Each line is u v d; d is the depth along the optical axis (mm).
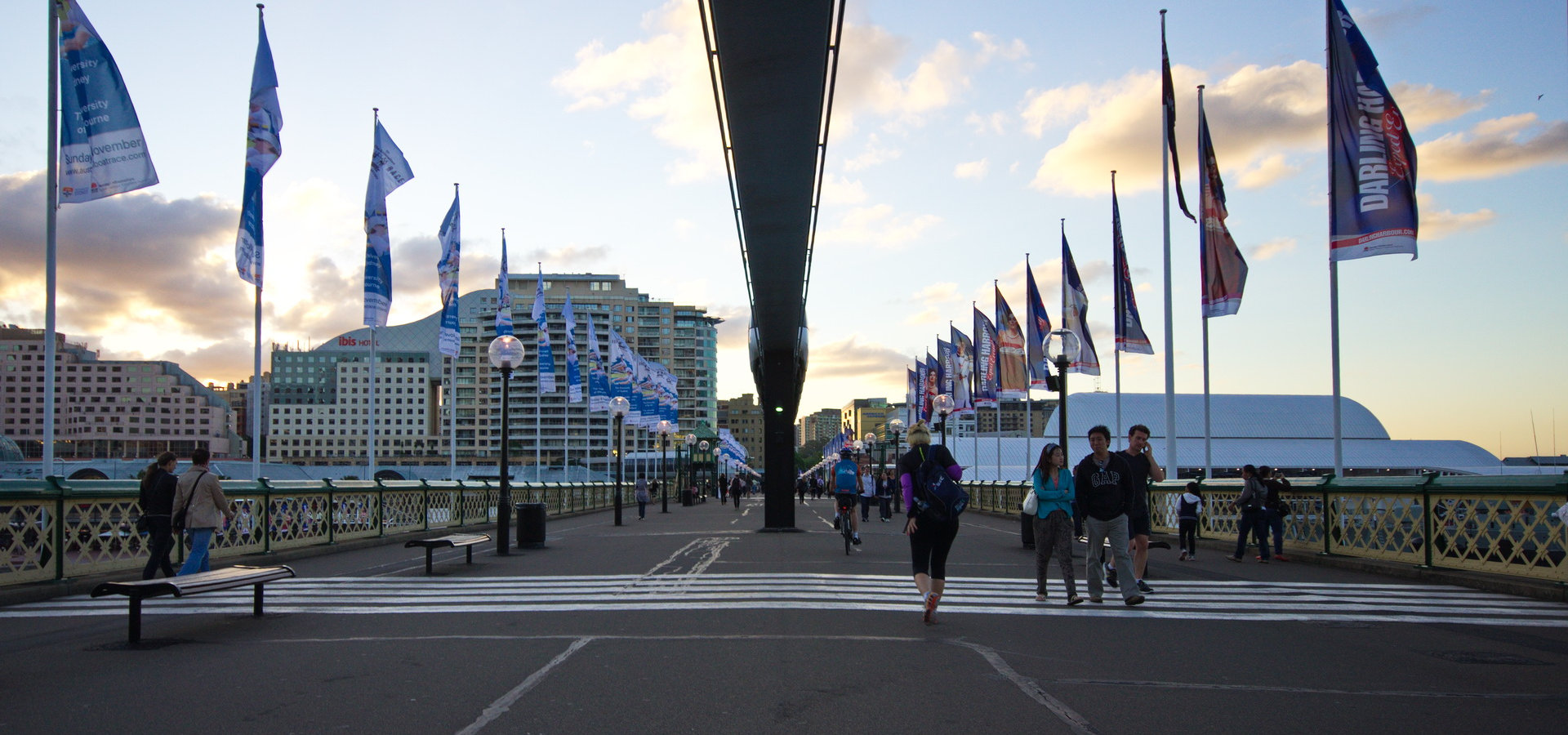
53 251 15781
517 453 146375
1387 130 18703
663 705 6105
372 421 25609
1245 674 7148
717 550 19625
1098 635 8898
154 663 7504
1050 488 11219
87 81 16297
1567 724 5723
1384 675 7109
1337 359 20031
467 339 149375
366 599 11539
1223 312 22672
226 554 15586
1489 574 12875
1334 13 19281
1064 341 18109
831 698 6297
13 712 5953
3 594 11219
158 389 131125
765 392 28312
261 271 21109
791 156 14766
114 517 13484
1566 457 92562
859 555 18234
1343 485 15945
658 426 52156
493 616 10102
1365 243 18859
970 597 11711
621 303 163250
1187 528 17422
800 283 22844
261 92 21031
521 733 5441
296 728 5574
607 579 13844
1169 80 24094
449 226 28500
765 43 11359
